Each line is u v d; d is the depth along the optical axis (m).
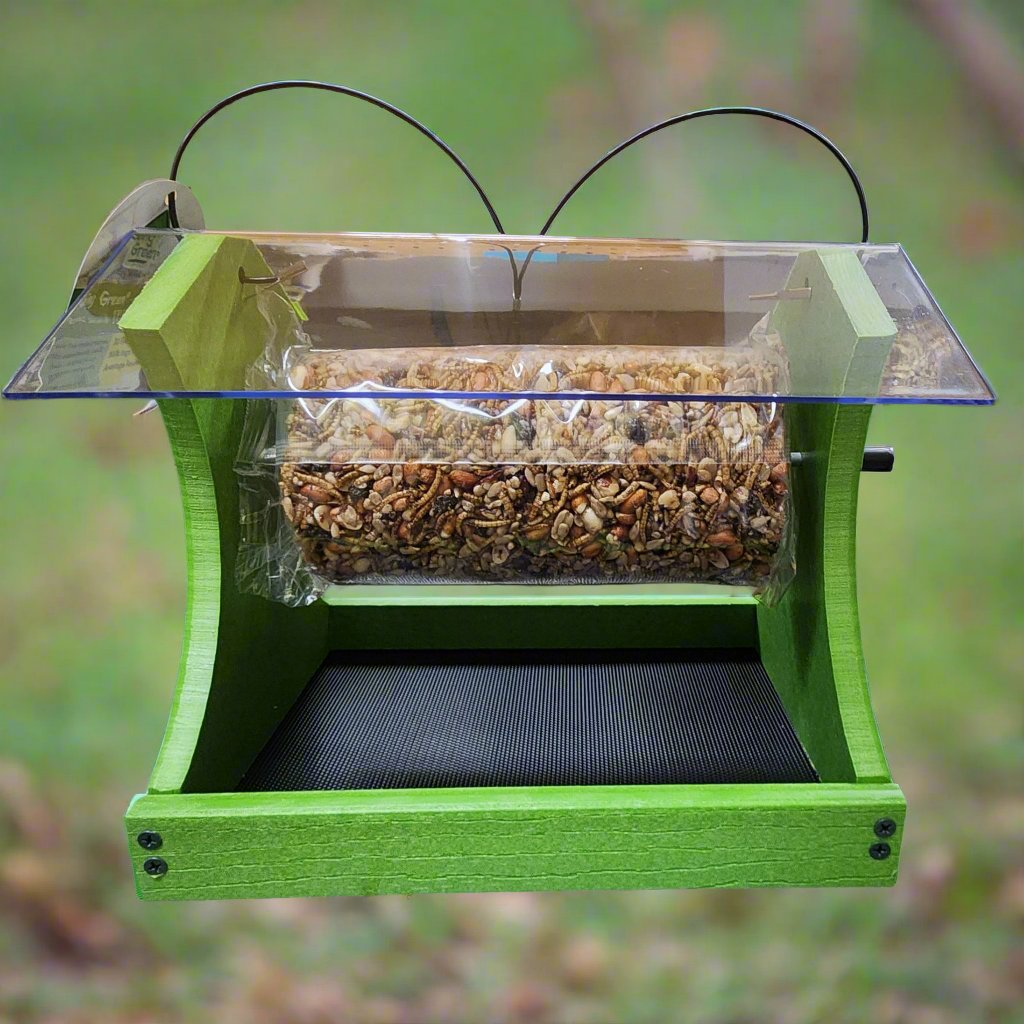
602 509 1.17
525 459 1.15
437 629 1.30
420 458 1.15
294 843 1.12
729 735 1.21
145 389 1.11
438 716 1.24
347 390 1.11
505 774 1.19
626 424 1.15
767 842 1.12
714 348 1.18
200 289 1.13
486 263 1.21
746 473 1.17
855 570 1.16
